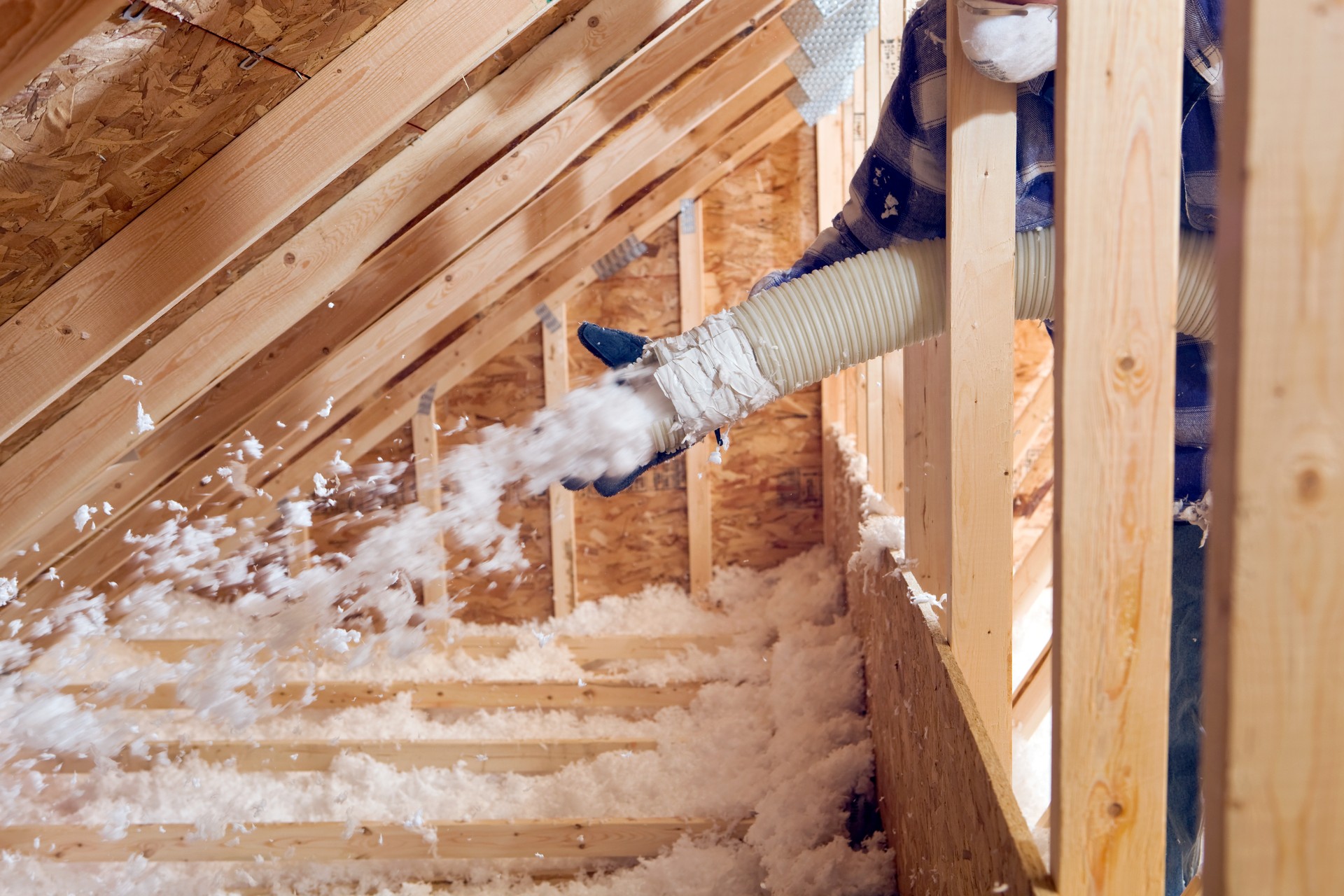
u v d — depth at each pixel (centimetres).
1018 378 334
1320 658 59
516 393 374
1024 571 236
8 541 140
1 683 242
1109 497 87
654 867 212
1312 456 57
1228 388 59
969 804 123
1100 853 91
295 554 356
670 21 171
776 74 305
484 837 222
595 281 372
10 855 219
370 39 117
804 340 127
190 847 222
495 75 147
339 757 260
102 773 257
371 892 222
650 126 236
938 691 144
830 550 374
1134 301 85
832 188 361
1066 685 89
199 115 114
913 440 177
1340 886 60
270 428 274
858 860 201
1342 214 56
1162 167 83
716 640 338
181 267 118
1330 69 55
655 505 391
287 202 118
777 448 389
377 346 250
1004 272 125
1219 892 62
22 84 80
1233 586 59
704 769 249
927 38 127
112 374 139
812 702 263
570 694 301
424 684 303
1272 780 60
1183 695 142
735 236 372
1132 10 82
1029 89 125
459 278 242
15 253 114
